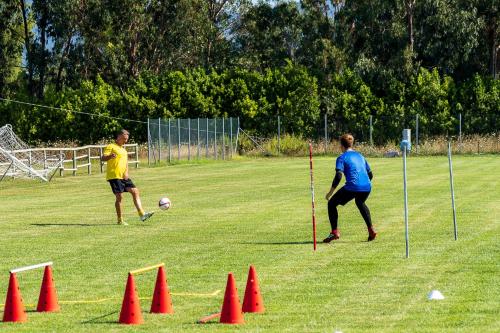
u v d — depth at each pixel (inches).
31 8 3688.5
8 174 1763.0
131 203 1264.8
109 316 512.4
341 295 557.6
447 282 593.0
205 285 604.1
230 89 3117.6
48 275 533.3
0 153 1812.3
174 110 3129.9
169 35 3661.4
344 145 816.9
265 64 3907.5
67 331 473.1
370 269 651.5
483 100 2989.7
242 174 1903.3
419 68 3171.8
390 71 3085.6
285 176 1796.3
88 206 1229.7
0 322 499.5
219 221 999.6
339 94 3068.4
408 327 465.7
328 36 3538.4
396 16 3302.2
